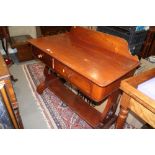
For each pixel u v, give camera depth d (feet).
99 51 4.77
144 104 2.85
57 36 5.82
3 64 3.72
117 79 3.75
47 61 5.05
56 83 7.05
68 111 6.30
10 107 3.75
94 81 3.46
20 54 9.57
